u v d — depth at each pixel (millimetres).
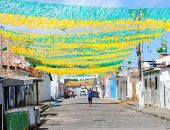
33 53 33406
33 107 22312
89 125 24328
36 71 55625
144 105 43750
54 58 35625
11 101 32156
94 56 36031
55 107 48562
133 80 62969
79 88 135125
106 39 23859
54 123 26125
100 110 40688
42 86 67375
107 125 24250
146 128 22422
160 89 43875
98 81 109000
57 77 95312
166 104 41094
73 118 30219
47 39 24234
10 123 18500
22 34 23906
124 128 22391
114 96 80625
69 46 26219
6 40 35500
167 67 40562
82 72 46969
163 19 16906
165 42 26359
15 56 38688
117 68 51844
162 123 25812
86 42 24938
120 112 37375
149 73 49500
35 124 22125
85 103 59156
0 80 18453
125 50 33375
